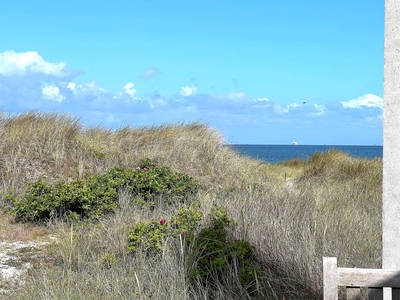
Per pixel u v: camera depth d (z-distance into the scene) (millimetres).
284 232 5309
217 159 12688
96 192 8461
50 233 7633
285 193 7707
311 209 6594
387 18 3082
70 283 4648
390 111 3080
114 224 6996
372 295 2428
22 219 8344
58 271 5355
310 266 4535
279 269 4652
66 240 6445
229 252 4781
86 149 11266
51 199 8305
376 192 9430
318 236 5332
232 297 4270
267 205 6539
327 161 14266
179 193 9156
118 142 12273
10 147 10617
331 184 11406
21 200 8898
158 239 5570
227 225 5484
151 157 11805
